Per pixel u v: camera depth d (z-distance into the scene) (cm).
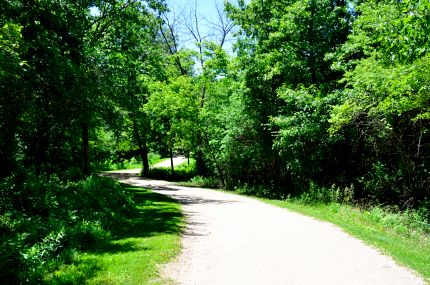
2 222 901
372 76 1340
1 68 980
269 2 2422
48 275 711
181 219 1387
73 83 1452
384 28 1022
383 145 1803
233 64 2552
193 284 695
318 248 982
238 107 2620
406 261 853
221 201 1995
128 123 3588
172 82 3288
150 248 926
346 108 1534
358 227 1309
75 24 1638
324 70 2197
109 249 916
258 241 1061
